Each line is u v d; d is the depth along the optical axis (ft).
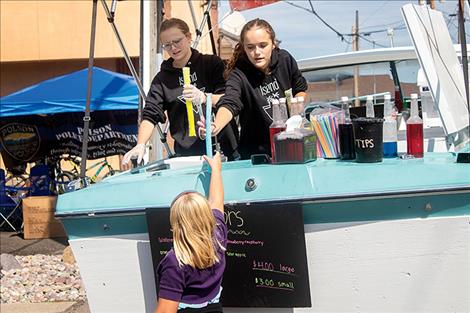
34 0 54.85
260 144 13.75
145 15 19.81
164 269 10.28
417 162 10.53
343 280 10.53
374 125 10.78
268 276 10.75
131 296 11.25
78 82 36.65
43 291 22.61
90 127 35.78
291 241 10.50
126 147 35.81
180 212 10.19
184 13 44.27
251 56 12.94
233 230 10.78
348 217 10.34
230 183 10.89
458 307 10.34
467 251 10.19
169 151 16.31
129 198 11.07
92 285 11.34
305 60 21.29
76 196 11.25
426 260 10.28
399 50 19.92
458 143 11.96
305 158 11.08
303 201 10.31
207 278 10.32
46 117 36.63
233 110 12.76
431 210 10.16
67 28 54.65
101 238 11.18
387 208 10.23
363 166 10.46
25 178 36.78
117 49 54.65
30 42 55.11
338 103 16.46
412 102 11.51
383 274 10.41
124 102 34.12
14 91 57.47
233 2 22.84
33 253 29.22
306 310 10.73
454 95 12.49
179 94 15.02
